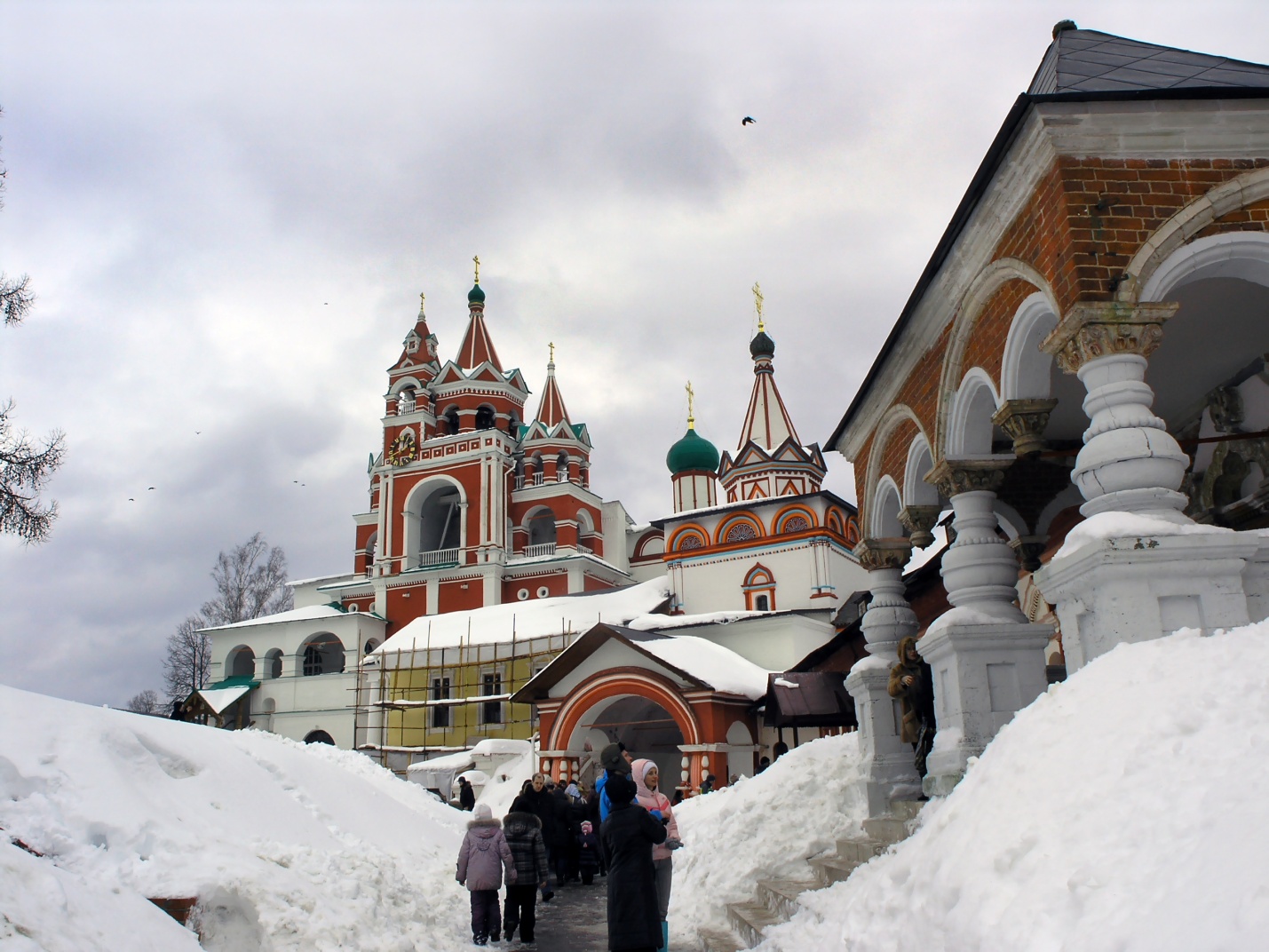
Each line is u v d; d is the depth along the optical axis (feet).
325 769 38.50
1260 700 14.52
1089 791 14.84
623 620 128.16
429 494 177.27
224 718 159.33
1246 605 20.95
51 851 21.18
